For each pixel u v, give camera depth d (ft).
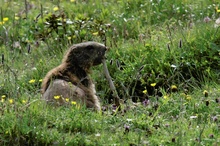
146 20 53.67
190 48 44.96
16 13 60.44
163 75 43.65
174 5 54.90
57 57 47.42
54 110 35.50
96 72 45.03
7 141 33.06
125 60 45.91
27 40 52.06
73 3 61.98
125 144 32.09
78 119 34.27
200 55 44.57
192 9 54.13
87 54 40.24
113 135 33.17
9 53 49.93
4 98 39.22
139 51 46.24
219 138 32.14
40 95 39.32
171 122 34.96
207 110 36.70
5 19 55.01
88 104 38.63
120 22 53.31
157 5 55.67
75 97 37.78
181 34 47.09
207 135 32.81
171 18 53.01
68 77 39.50
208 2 55.21
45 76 41.32
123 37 50.93
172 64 44.04
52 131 33.35
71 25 51.31
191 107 37.27
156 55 45.16
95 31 50.11
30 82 40.52
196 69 43.68
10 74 44.34
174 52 45.19
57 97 36.01
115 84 43.68
